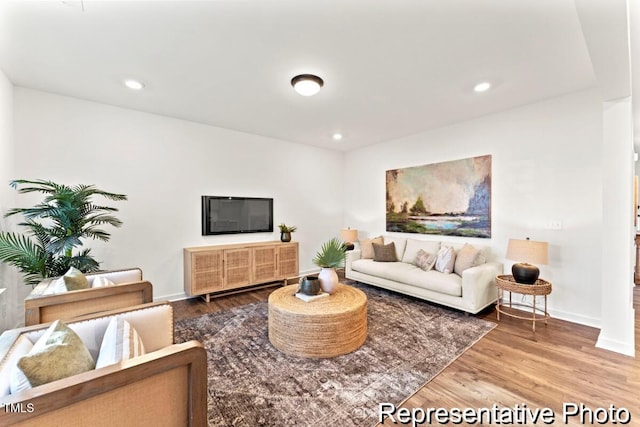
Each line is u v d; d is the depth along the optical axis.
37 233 2.42
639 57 2.29
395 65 2.35
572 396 1.78
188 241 3.85
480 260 3.36
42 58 2.24
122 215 3.35
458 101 3.12
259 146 4.56
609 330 2.39
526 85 2.74
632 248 2.46
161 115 3.60
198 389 1.03
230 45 2.06
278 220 4.82
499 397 1.78
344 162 5.81
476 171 3.71
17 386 0.82
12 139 2.68
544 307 3.10
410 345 2.46
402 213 4.67
